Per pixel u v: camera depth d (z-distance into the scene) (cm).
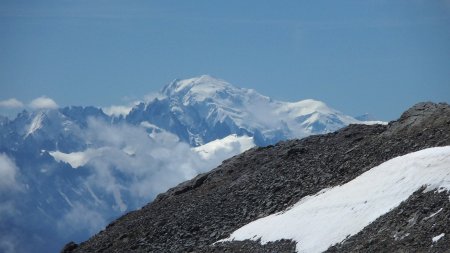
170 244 9100
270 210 8738
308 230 7575
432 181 6869
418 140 8400
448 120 8519
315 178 8988
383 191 7275
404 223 6625
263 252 7681
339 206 7606
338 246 7006
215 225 9081
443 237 6166
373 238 6694
